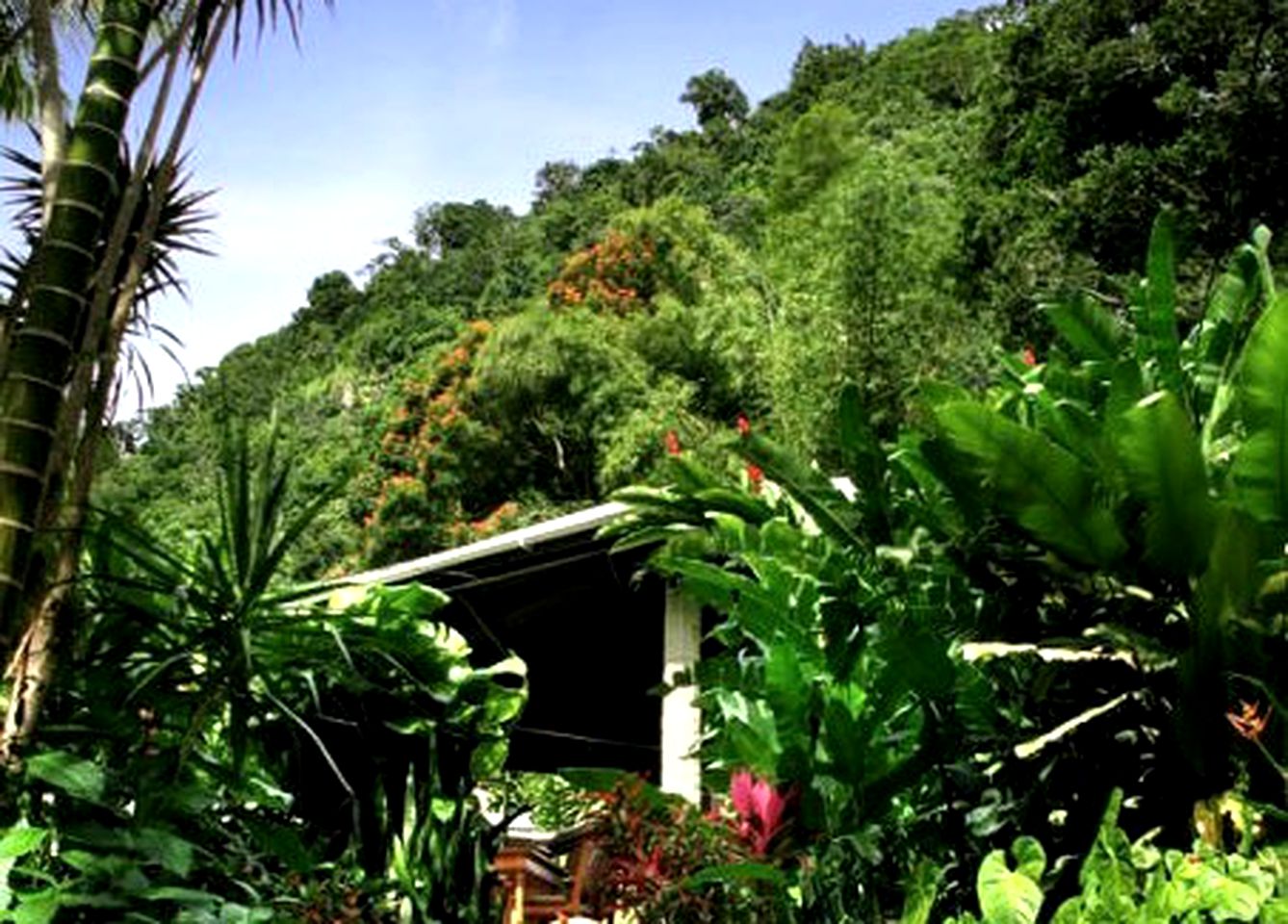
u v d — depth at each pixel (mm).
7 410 3426
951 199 17000
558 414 21359
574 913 3748
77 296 3557
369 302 42156
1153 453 2914
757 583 3916
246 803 4312
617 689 8523
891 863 3342
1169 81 15344
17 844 2957
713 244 23234
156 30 4422
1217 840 2838
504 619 7805
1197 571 2998
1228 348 3523
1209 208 14281
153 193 3812
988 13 32000
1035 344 14578
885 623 3305
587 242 37625
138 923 3070
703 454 17125
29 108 5816
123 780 3422
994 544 3232
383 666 4531
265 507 3736
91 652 3689
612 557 6504
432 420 22234
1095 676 3203
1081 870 2799
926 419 3488
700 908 3242
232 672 3652
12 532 3357
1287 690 2938
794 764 3420
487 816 5152
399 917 4195
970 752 3393
